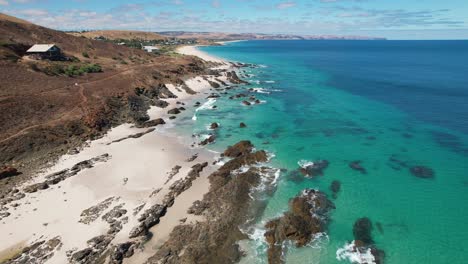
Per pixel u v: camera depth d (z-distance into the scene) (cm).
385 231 3256
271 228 3259
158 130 6147
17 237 3089
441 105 7838
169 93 8712
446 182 4144
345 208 3622
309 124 6506
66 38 11975
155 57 13700
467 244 3067
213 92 9500
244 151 5003
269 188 4012
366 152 5091
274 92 9594
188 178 4219
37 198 3712
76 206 3581
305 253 2978
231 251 2959
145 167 4550
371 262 2875
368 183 4144
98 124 5912
